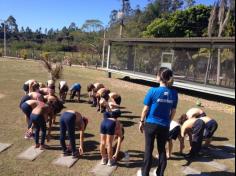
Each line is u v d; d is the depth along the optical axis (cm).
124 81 2362
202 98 1739
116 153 670
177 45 2014
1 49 5991
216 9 2545
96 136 859
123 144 808
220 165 716
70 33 9000
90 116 1100
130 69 2483
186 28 3606
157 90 551
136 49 2417
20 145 754
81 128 697
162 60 2166
